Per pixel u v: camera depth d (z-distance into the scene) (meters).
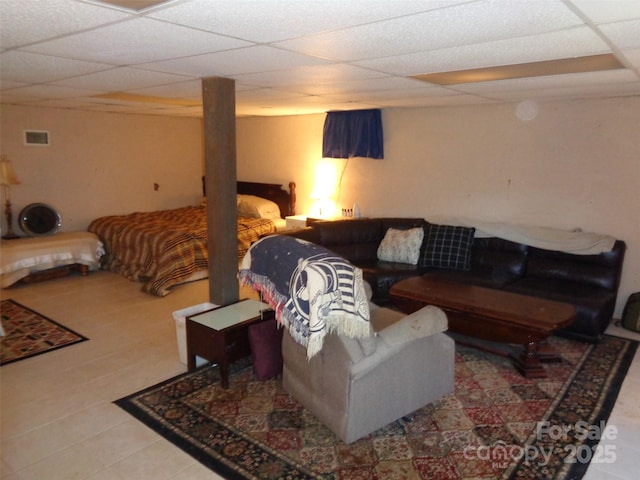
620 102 4.06
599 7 1.61
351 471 2.30
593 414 2.79
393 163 5.44
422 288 3.79
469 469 2.32
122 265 5.70
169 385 3.12
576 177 4.36
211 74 3.06
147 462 2.37
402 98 4.32
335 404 2.49
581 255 4.20
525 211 4.68
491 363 3.47
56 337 3.88
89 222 6.27
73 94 4.30
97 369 3.35
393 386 2.58
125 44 2.21
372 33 1.96
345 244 5.22
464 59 2.51
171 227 5.66
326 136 5.79
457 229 4.72
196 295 5.02
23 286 5.23
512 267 4.45
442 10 1.65
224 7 1.62
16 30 1.97
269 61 2.59
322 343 2.34
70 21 1.82
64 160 5.93
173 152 7.12
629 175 4.11
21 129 5.51
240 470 2.31
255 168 6.86
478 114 4.80
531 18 1.75
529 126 4.53
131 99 4.71
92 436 2.58
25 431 2.61
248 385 3.13
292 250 2.55
